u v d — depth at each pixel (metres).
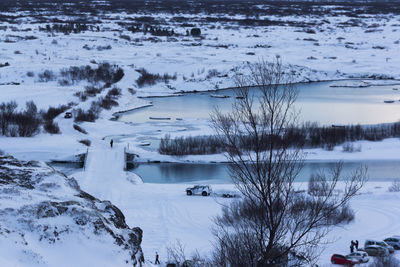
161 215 52.94
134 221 50.97
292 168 15.06
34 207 13.28
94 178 71.25
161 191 65.56
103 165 78.56
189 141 92.19
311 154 87.88
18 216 12.74
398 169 79.12
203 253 33.97
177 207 56.06
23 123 96.12
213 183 72.88
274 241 14.45
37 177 16.38
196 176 77.38
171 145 91.06
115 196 62.28
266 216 14.27
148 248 41.06
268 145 14.23
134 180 71.62
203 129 110.31
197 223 49.09
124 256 13.28
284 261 14.34
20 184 15.57
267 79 14.61
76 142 93.25
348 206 47.81
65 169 78.75
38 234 12.42
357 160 84.88
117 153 86.25
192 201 59.28
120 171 75.69
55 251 12.17
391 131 104.06
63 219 13.37
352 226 47.03
